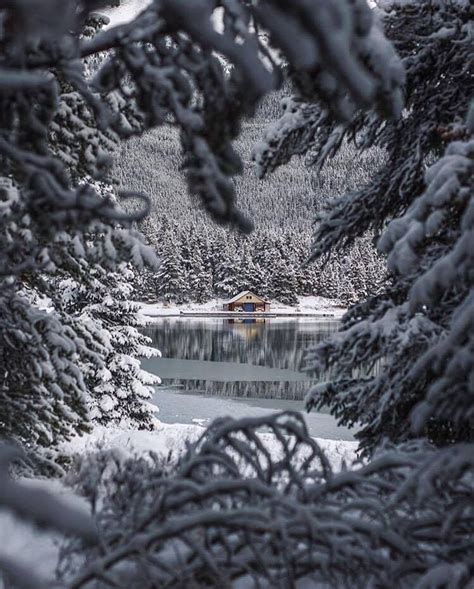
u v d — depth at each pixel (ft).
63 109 28.81
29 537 18.11
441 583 10.82
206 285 420.77
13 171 16.75
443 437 25.00
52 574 14.84
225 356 180.14
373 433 27.20
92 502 14.53
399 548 11.85
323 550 12.02
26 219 24.97
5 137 12.42
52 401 33.45
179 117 11.65
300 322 320.29
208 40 8.98
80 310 78.59
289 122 28.99
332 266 437.58
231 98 11.44
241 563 11.43
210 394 119.65
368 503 12.70
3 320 29.07
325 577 11.76
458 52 25.95
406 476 14.87
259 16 8.23
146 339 80.18
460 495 14.15
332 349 26.22
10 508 6.95
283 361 168.86
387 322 25.29
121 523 13.55
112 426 75.61
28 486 7.15
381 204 29.76
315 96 11.37
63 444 41.60
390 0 26.53
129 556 11.54
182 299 412.77
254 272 430.20
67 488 23.68
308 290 440.04
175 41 11.62
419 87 27.84
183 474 13.43
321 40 8.11
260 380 136.05
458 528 13.12
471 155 17.49
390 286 29.25
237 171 12.23
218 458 13.42
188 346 204.74
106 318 78.69
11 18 7.36
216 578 11.08
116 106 24.47
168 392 121.70
